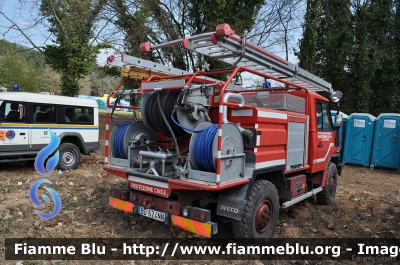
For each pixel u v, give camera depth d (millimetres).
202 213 3764
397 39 16875
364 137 12414
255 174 4137
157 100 4238
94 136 10031
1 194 6555
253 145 4121
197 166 3967
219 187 3547
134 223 5055
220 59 4535
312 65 17625
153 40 15680
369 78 16578
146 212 4277
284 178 4871
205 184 3613
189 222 3871
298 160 5402
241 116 4250
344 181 9820
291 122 5094
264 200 4367
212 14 15664
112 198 4727
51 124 8852
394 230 5305
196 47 4059
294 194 5289
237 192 4102
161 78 4879
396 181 10039
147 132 5008
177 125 4180
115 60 4828
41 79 25203
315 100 6062
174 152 4586
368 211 6434
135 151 4742
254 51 4086
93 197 6430
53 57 17625
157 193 4078
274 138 4543
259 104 5309
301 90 5867
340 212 6316
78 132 9539
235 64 4020
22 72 23125
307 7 18016
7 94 7996
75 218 5246
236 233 4172
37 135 8539
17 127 8133
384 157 11859
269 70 4828
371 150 12367
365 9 17109
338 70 17844
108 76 19094
